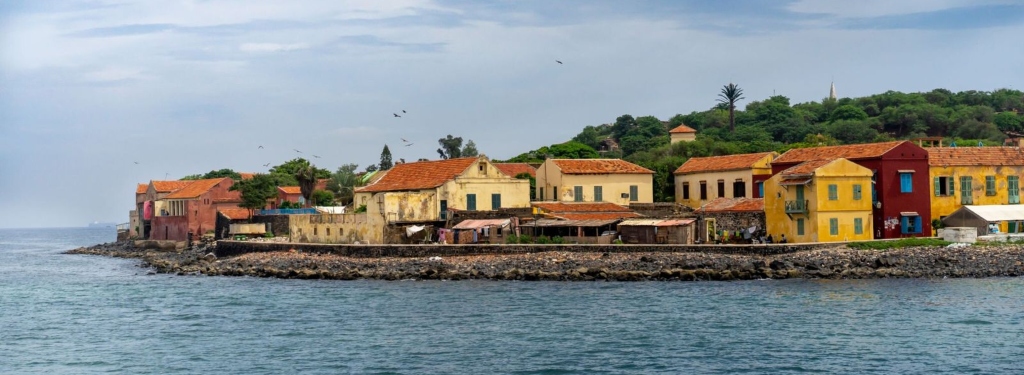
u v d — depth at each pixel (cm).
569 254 10238
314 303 8488
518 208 11906
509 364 5966
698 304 7825
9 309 8869
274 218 15312
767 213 11006
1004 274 9156
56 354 6606
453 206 12150
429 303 8250
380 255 10912
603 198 12825
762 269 9300
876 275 9175
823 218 10394
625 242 10831
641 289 8738
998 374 5484
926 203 11025
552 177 12912
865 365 5734
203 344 6806
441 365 5981
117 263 14888
